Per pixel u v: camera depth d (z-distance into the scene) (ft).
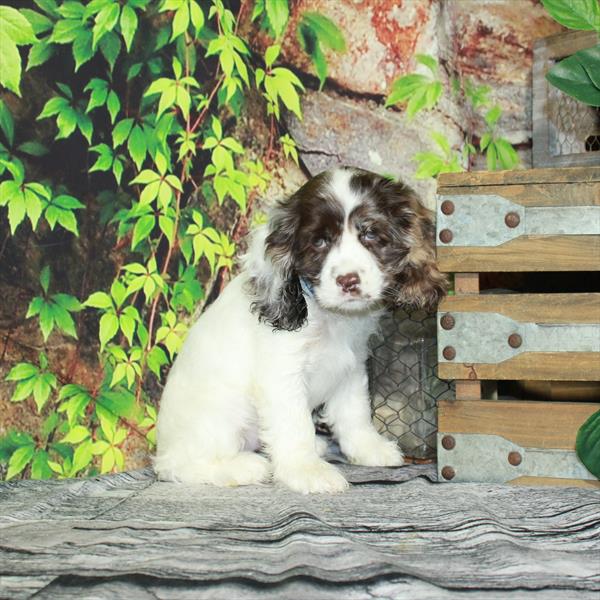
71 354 4.52
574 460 4.19
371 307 4.38
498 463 4.25
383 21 5.16
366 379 4.64
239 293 4.49
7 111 4.33
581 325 4.18
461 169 5.29
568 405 4.19
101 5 4.53
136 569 3.53
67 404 4.51
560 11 4.05
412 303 4.43
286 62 5.06
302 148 5.10
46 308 4.45
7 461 4.37
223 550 3.65
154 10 4.67
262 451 4.64
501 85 5.53
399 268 4.33
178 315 4.81
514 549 3.60
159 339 4.76
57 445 4.50
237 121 4.92
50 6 4.42
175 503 4.10
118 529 3.83
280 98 5.03
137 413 4.71
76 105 4.49
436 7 5.23
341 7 5.12
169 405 4.49
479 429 4.26
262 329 4.36
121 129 4.61
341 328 4.44
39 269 4.43
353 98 5.15
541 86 5.17
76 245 4.52
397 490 4.18
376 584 3.42
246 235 4.96
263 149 5.00
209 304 4.91
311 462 4.30
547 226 4.20
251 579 3.46
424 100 5.21
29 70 4.38
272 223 4.37
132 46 4.62
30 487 4.29
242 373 4.42
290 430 4.33
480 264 4.25
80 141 4.51
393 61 5.18
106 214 4.59
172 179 4.75
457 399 4.29
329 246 4.25
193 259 4.83
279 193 5.07
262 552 3.63
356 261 4.17
